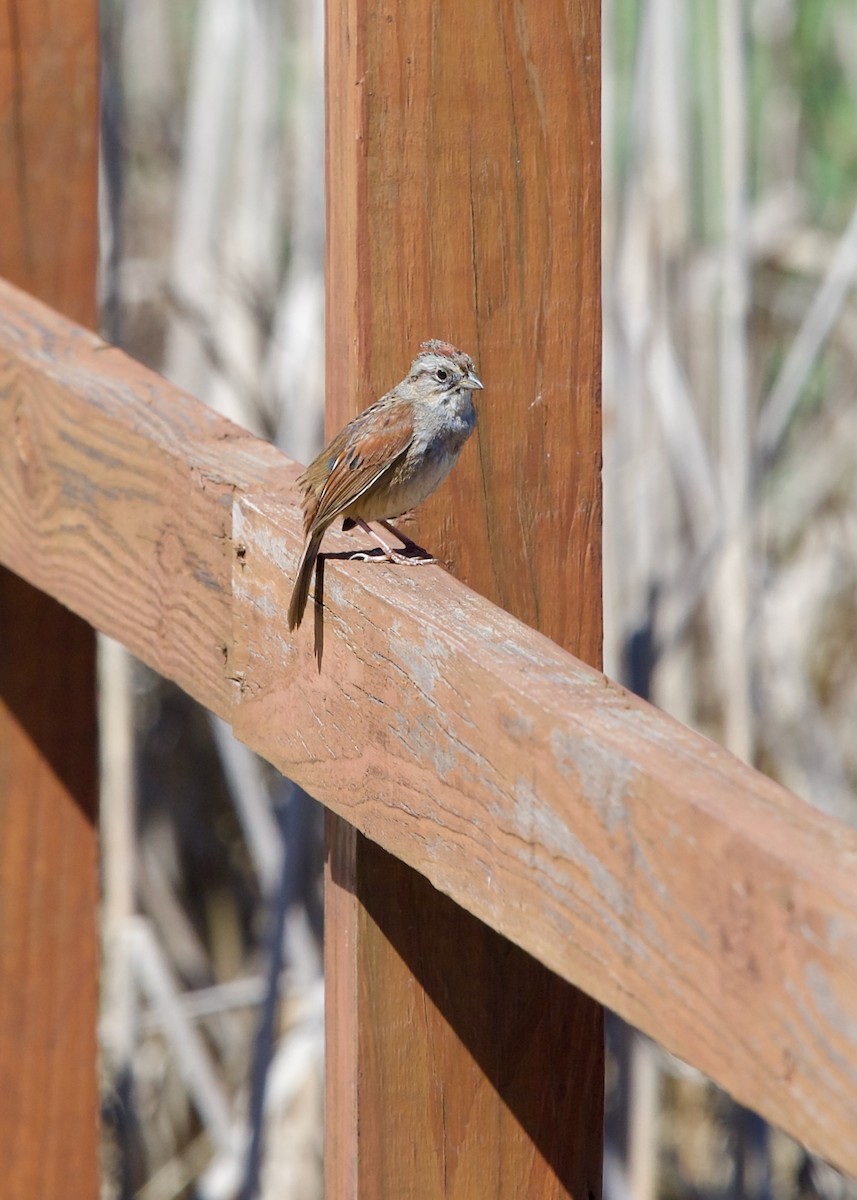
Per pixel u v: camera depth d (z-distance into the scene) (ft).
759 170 55.01
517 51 21.29
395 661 17.69
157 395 25.00
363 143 20.86
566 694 15.16
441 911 20.44
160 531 23.08
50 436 25.95
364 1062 20.38
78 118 30.32
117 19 41.68
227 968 50.83
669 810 13.17
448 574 19.19
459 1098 20.77
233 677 21.53
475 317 21.74
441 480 21.88
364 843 20.01
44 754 29.76
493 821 15.89
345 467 21.11
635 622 39.73
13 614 29.19
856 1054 11.16
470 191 21.42
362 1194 20.52
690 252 45.21
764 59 54.19
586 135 21.76
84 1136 30.50
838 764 47.09
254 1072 37.14
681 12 41.60
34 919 29.89
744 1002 12.34
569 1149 21.31
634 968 13.74
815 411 52.29
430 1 20.77
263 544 20.36
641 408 41.19
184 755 51.93
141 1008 47.65
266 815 43.27
